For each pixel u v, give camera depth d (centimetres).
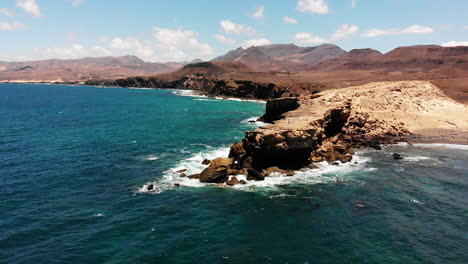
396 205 3225
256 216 2991
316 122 5047
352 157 4919
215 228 2772
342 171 4272
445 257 2339
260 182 3844
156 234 2666
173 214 3031
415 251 2414
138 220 2909
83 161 4741
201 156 4997
